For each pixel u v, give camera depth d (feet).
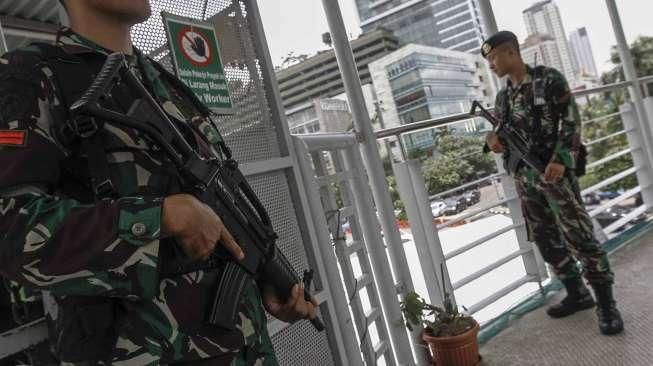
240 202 3.55
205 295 3.03
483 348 9.57
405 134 9.87
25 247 2.40
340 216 7.96
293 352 6.06
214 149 3.88
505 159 10.11
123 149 2.91
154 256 2.62
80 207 2.55
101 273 2.52
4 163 2.52
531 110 9.22
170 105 3.50
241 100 6.21
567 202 9.03
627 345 8.41
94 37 3.31
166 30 5.39
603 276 8.94
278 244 6.20
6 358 3.37
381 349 8.29
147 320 2.80
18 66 2.74
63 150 2.78
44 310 3.28
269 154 6.43
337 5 8.99
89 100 2.57
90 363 2.71
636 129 15.98
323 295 6.63
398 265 9.12
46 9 4.58
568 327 9.66
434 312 8.96
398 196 9.91
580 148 9.29
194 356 2.91
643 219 16.93
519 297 11.89
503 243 14.38
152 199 2.66
